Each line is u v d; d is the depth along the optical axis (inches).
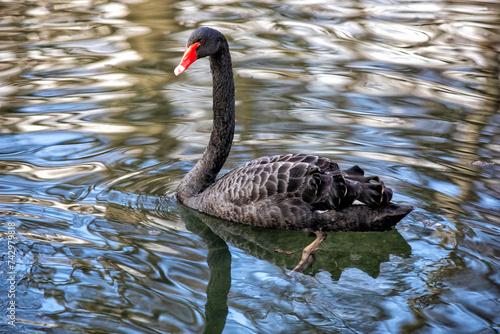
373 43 735.1
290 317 279.0
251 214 363.3
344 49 714.8
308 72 644.1
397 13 861.2
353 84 610.9
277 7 892.6
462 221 363.6
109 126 513.0
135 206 390.0
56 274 307.3
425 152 466.9
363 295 296.0
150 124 519.8
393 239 347.3
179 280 308.7
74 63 666.8
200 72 658.8
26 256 322.7
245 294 298.5
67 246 335.6
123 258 326.6
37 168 435.8
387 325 271.6
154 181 425.7
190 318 277.1
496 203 386.0
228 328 270.8
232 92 394.6
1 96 569.3
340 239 357.4
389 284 305.3
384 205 343.9
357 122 523.8
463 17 832.9
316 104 562.9
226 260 336.2
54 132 497.4
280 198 356.2
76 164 444.8
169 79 629.6
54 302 285.4
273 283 309.7
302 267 325.1
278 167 360.5
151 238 352.2
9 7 883.4
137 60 681.6
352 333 266.5
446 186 411.5
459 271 312.7
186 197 402.0
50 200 389.7
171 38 751.1
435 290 297.1
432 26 794.2
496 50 703.7
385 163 450.0
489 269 312.7
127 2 912.9
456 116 535.2
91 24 805.2
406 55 693.9
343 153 467.2
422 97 576.7
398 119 529.0
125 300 288.7
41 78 620.7
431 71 645.3
